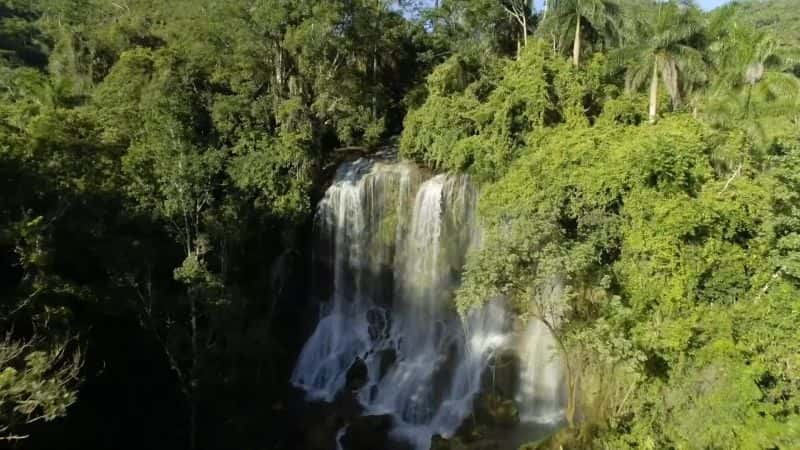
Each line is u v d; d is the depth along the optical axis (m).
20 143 23.66
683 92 31.30
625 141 24.81
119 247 25.08
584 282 22.30
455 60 38.72
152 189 26.81
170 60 38.19
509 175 27.52
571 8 35.34
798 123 28.59
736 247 20.11
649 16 34.03
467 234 32.47
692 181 21.58
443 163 33.97
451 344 32.00
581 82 31.98
